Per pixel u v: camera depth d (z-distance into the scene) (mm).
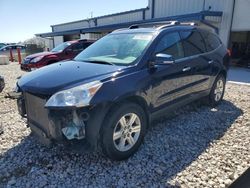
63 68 3588
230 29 13594
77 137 2971
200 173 3045
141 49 3783
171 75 4027
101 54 4137
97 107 2963
